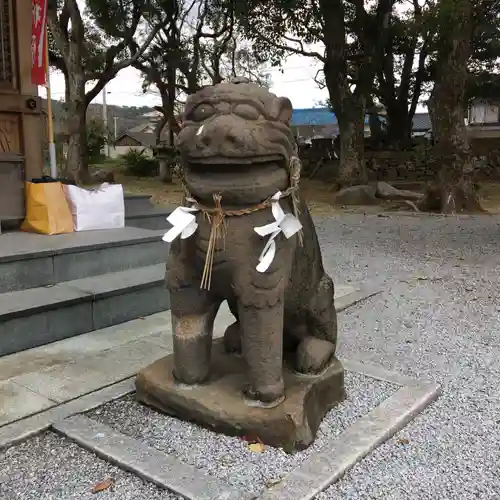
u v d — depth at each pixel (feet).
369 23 43.24
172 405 8.26
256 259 7.22
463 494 6.77
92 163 72.64
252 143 6.72
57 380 9.64
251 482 6.81
